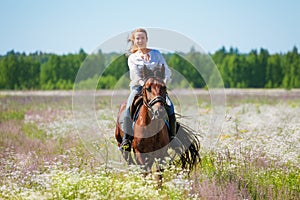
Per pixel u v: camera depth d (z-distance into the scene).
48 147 14.09
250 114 24.42
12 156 12.28
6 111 26.23
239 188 9.20
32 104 31.20
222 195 8.59
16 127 19.66
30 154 12.41
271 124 18.47
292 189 9.22
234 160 10.69
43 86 57.03
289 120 20.00
